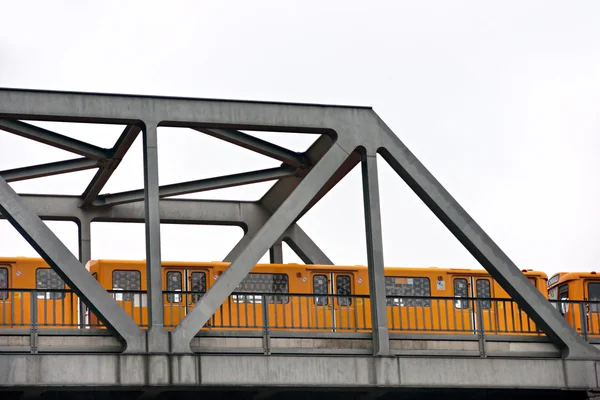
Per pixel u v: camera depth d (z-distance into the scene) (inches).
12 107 1348.4
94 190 1755.7
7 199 1306.6
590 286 1846.7
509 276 1476.4
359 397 1486.2
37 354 1283.2
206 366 1336.1
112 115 1374.3
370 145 1453.0
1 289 1309.1
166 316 1624.0
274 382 1359.5
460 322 1744.6
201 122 1403.8
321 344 1470.2
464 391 1521.9
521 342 1487.5
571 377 1476.4
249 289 1672.0
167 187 1732.3
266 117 1425.9
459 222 1466.5
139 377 1311.5
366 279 1723.7
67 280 1311.5
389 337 1435.8
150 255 1348.4
